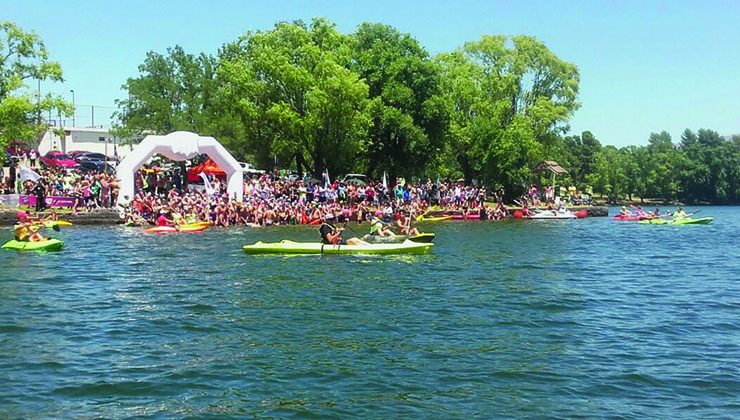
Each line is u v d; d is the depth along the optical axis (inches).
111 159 3395.7
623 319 780.0
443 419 461.4
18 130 2222.0
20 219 1502.2
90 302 852.0
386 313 797.2
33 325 723.4
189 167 2669.8
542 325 743.1
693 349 645.3
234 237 1720.0
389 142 2819.9
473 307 839.1
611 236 1939.0
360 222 2293.3
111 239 1636.3
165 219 1913.1
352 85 2576.3
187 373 557.0
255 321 748.6
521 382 540.4
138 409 477.7
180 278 1042.7
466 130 3166.8
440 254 1403.8
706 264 1300.4
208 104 3506.4
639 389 526.3
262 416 464.8
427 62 2859.3
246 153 3314.5
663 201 5002.5
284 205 2202.3
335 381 538.9
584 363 595.2
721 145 5196.9
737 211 3981.3
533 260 1326.3
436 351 629.0
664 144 5369.1
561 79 3427.7
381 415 466.9
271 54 2628.0
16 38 2250.2
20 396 502.3
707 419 465.7
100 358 600.1
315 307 828.6
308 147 2706.7
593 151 5275.6
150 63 3518.7
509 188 3203.7
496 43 3321.9
